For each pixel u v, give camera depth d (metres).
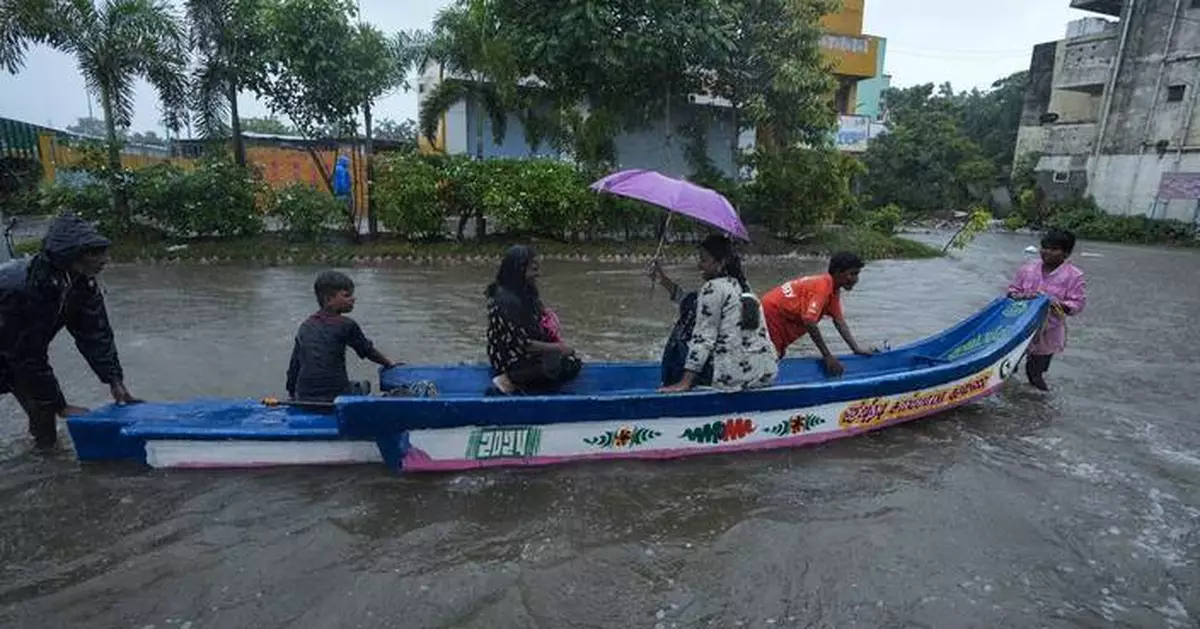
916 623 3.39
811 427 5.44
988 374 6.45
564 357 5.24
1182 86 32.41
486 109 18.75
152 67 15.06
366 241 17.23
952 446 5.59
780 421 5.30
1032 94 40.28
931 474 5.05
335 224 17.27
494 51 17.33
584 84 19.64
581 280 14.05
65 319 4.90
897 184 42.47
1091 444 5.72
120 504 4.28
